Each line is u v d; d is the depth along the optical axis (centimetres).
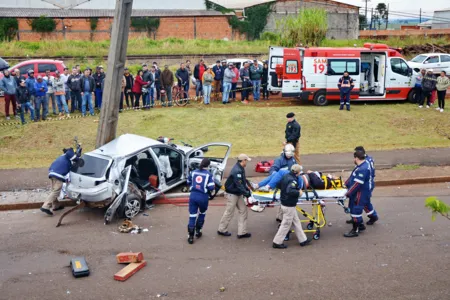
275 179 905
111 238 948
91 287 750
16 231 991
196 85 2148
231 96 2231
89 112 1908
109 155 1061
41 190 1223
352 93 2042
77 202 1077
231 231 988
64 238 949
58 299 714
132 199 1054
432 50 3691
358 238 935
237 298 710
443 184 1282
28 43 3500
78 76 1869
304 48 2019
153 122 1814
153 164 1150
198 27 4688
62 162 1075
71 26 4319
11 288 748
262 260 841
